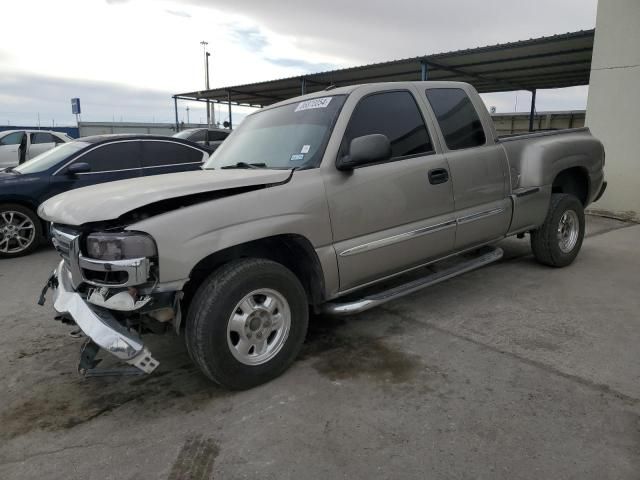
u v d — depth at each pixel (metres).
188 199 2.84
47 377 3.34
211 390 3.10
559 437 2.48
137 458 2.46
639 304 4.27
